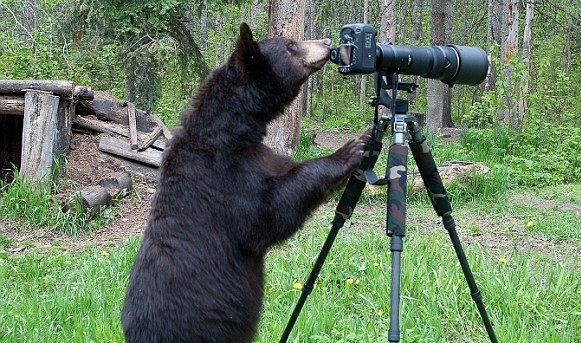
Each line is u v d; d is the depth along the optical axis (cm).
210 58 2619
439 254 608
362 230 763
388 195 311
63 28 1393
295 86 363
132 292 337
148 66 1370
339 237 695
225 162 332
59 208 784
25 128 832
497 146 1252
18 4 1625
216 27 2825
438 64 321
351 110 2719
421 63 317
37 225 786
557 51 2386
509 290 508
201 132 340
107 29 1359
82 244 752
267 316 484
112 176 878
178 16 1348
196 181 331
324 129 2525
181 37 1375
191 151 338
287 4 1054
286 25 1057
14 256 699
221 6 1334
